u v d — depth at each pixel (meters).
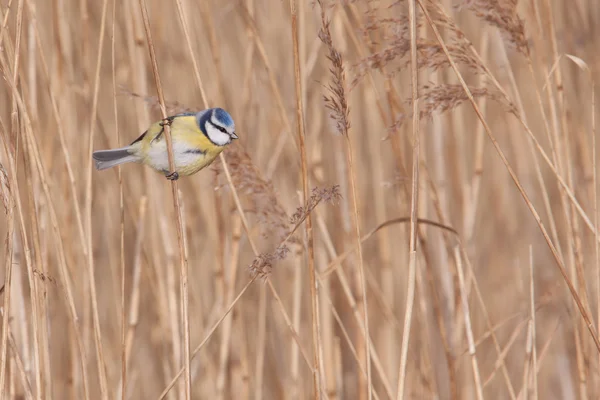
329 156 9.83
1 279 8.99
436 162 9.27
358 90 9.80
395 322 8.46
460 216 9.92
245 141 8.84
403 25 6.41
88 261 6.43
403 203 9.02
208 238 9.72
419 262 8.20
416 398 8.51
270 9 10.02
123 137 9.44
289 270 9.70
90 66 9.08
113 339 9.44
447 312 9.10
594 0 10.08
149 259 8.84
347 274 9.12
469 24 10.32
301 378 9.09
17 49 5.89
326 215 9.39
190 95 9.54
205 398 9.13
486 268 10.90
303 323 9.41
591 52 9.89
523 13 8.59
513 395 6.98
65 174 8.24
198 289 9.26
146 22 6.14
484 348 10.08
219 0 10.05
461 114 9.62
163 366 8.88
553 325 10.23
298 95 5.80
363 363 8.60
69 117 8.45
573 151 9.34
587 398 7.13
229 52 9.92
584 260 9.09
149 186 8.52
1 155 6.45
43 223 7.20
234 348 9.15
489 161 11.16
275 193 6.94
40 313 6.46
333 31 8.77
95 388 8.90
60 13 8.38
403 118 6.53
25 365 6.90
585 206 9.16
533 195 11.06
